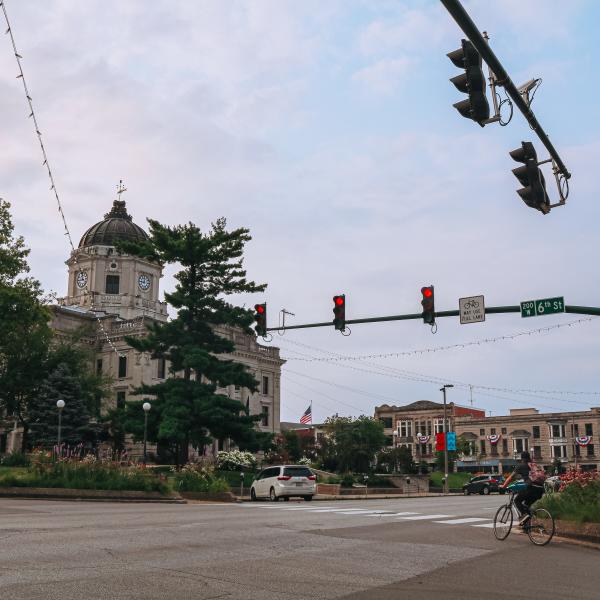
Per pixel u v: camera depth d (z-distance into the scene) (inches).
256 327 988.6
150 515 733.9
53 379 2297.0
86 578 363.6
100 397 2458.2
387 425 4375.0
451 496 1972.2
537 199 541.3
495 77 443.2
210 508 904.9
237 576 386.0
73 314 2992.1
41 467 1084.5
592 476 655.1
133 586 348.2
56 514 710.5
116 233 3550.7
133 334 2908.5
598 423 3880.4
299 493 1298.0
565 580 401.7
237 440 1894.7
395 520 772.6
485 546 547.8
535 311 812.0
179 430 1777.8
